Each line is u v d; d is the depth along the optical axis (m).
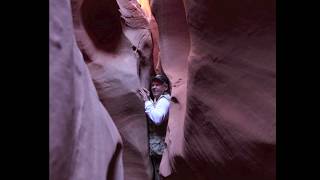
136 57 5.55
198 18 2.20
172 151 3.25
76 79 1.44
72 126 1.29
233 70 2.00
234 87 1.99
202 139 2.39
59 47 1.28
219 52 2.08
